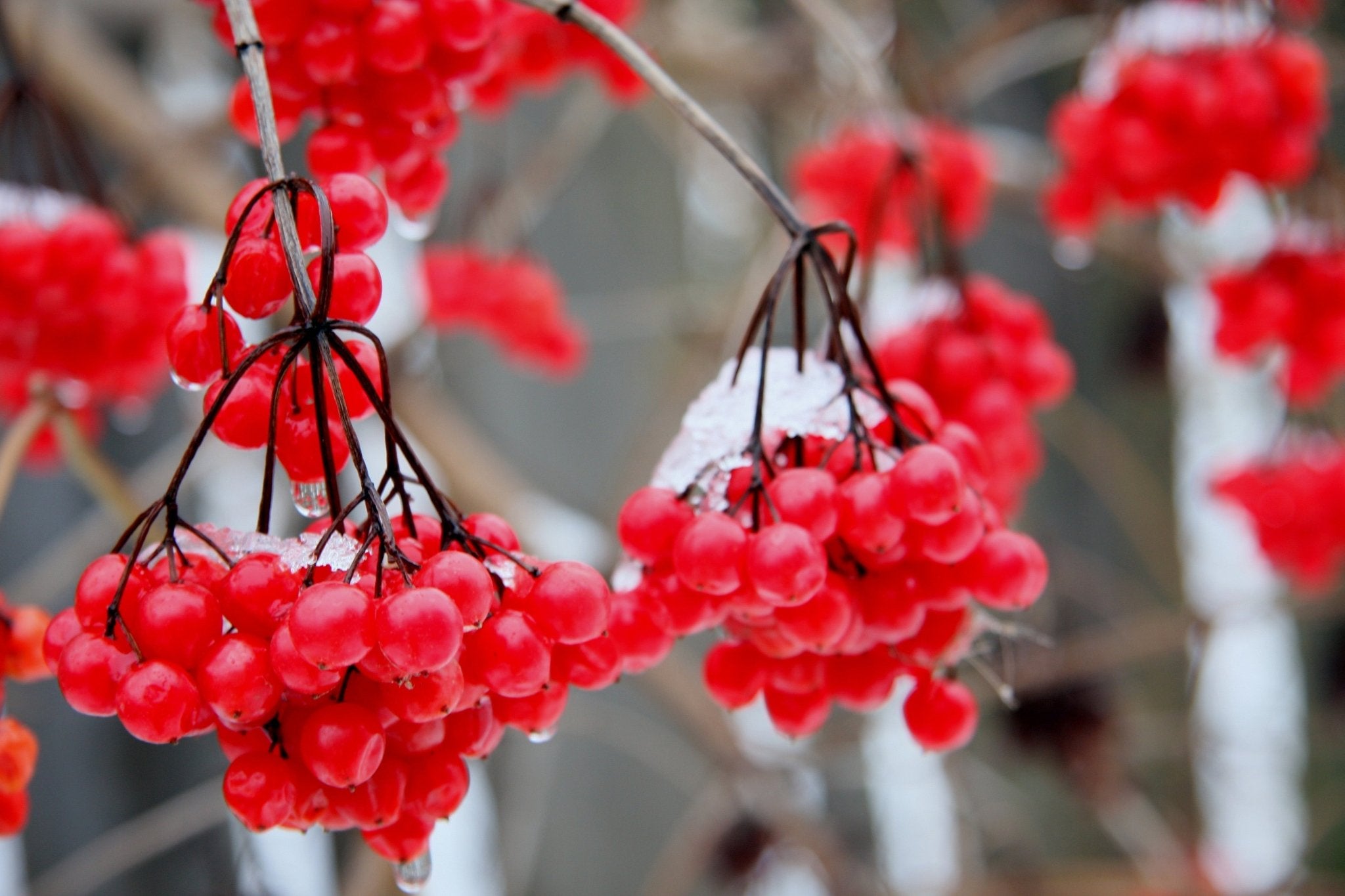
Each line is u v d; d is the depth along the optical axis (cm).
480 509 90
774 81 111
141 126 91
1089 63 72
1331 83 112
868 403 51
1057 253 116
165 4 108
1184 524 137
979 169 72
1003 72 119
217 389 48
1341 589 100
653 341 115
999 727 113
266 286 48
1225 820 131
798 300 50
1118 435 131
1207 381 131
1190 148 62
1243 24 63
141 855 79
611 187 115
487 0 51
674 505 49
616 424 113
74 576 102
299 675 46
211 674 46
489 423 112
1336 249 67
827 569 49
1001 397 56
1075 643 106
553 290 89
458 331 112
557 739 108
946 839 128
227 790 47
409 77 51
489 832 107
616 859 109
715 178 126
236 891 80
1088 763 105
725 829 96
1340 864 128
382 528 47
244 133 52
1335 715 129
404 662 46
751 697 51
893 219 74
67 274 58
